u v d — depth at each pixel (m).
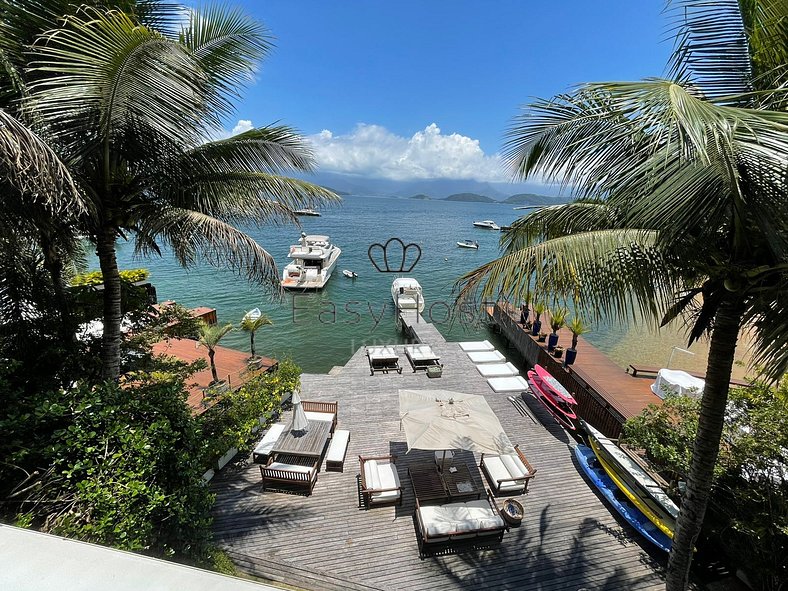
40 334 6.09
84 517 3.56
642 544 7.00
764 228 2.86
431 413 8.09
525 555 6.72
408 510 7.56
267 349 18.52
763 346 3.48
